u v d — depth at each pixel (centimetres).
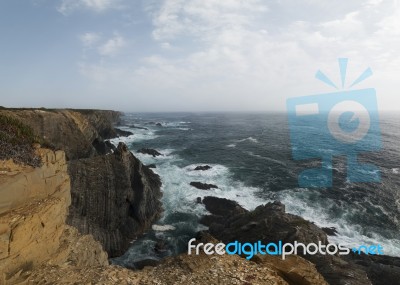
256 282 987
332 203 3034
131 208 2672
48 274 1004
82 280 978
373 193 3294
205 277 1009
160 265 1134
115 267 1086
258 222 2094
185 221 2778
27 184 1145
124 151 2781
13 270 940
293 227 1981
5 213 1020
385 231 2473
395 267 1873
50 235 1145
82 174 2430
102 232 2333
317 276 1036
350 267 1681
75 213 2250
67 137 3969
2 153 1156
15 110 3634
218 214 2886
